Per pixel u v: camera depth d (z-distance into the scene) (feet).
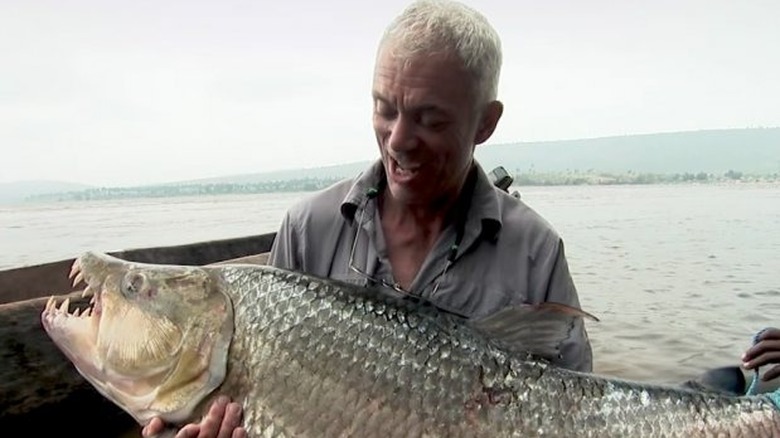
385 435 2.65
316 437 2.67
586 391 2.70
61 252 24.00
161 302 2.84
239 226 37.70
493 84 2.82
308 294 2.79
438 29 2.63
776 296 13.57
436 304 2.96
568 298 3.06
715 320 11.41
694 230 30.66
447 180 2.85
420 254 3.03
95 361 2.89
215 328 2.78
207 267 2.92
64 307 3.06
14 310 4.87
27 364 4.90
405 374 2.68
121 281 2.93
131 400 2.84
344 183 3.20
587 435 2.64
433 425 2.64
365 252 3.05
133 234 32.86
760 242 24.85
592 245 24.41
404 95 2.67
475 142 2.92
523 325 2.79
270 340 2.74
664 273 17.16
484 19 2.77
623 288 14.85
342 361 2.70
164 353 2.80
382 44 2.74
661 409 2.71
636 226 33.50
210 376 2.75
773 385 3.88
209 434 2.67
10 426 4.84
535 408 2.66
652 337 10.27
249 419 2.71
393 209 3.05
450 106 2.68
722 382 2.91
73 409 5.18
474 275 3.00
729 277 16.31
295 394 2.69
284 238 3.19
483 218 3.00
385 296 2.82
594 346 9.78
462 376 2.68
